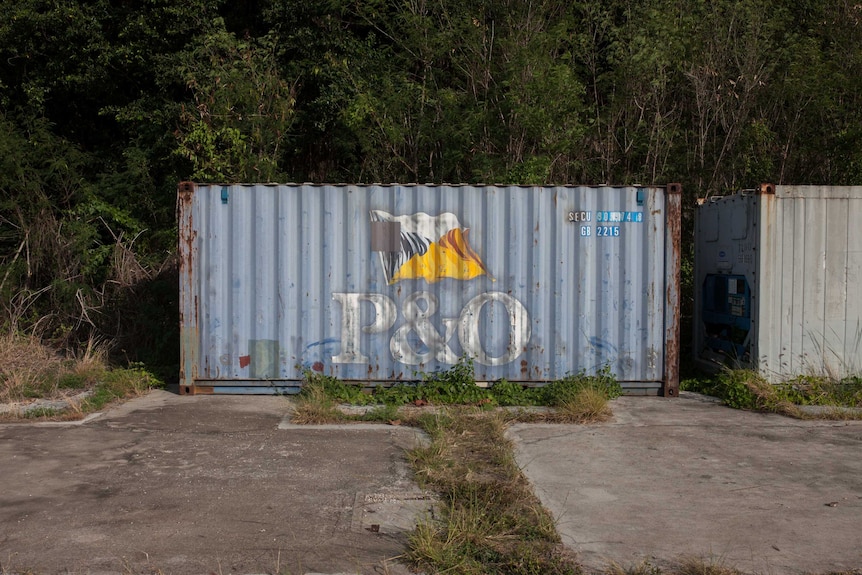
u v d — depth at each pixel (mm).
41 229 12641
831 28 14398
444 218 8891
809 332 9117
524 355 8922
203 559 4551
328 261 8891
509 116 13945
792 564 4496
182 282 8930
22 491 5742
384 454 6727
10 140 13125
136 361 10625
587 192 8898
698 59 14398
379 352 8898
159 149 15188
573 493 5746
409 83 14516
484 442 7062
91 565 4465
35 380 9266
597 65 15422
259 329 8938
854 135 13297
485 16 15102
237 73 13797
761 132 13602
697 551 4684
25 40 14695
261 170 13516
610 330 8961
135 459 6559
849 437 7371
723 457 6684
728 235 9906
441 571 4402
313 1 15344
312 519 5195
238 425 7715
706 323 10570
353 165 15406
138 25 14719
